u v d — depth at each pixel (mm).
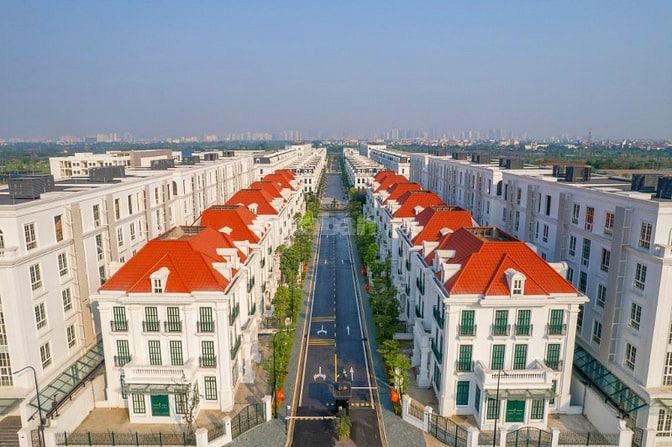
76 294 52750
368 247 88812
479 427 42969
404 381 46438
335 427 43781
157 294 43688
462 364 44031
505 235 52250
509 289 42938
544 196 65375
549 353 44094
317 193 185000
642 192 51250
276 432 43031
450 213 65500
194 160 118812
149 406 43750
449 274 45938
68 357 51000
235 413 45469
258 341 61094
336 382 51781
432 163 136250
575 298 42781
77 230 52438
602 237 49969
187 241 47406
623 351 45719
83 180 72625
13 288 42812
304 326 66625
